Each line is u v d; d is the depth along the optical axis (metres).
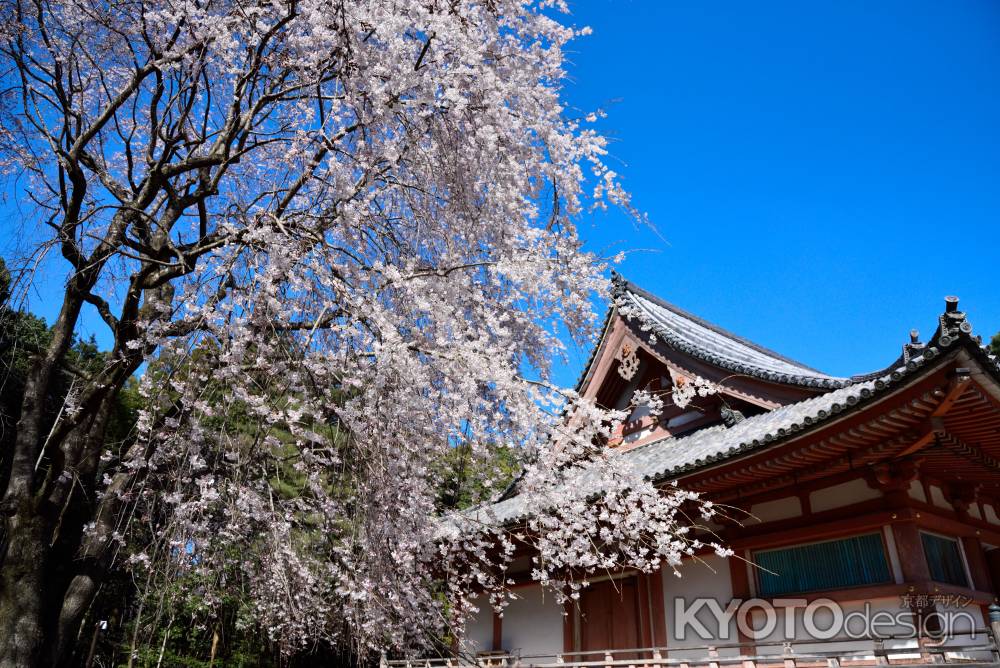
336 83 5.88
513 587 10.73
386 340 4.83
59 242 4.87
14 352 5.42
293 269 5.18
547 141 6.08
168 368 5.11
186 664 12.20
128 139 5.98
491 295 6.54
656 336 10.35
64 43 6.16
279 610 9.31
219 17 5.54
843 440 6.18
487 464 5.94
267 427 5.37
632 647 8.68
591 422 5.54
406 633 6.70
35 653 4.81
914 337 6.11
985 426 6.29
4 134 5.66
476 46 5.75
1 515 5.11
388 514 5.41
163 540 4.91
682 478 7.28
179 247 6.01
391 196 6.73
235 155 5.94
